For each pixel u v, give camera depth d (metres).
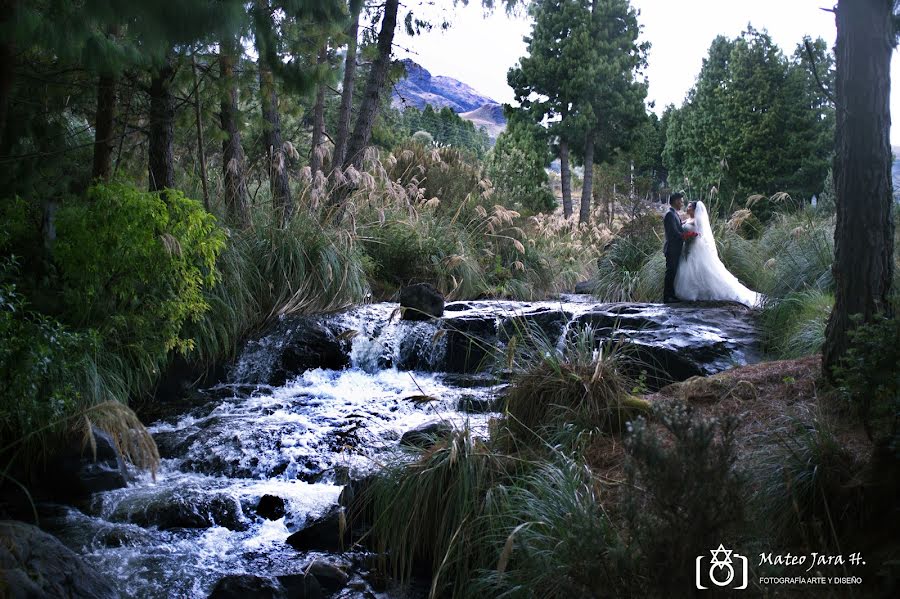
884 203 5.48
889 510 3.94
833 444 4.50
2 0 5.66
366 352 10.23
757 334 9.34
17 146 9.26
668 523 3.41
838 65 5.59
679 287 11.33
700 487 3.19
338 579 5.02
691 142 39.12
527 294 15.34
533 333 7.06
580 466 5.03
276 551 5.52
